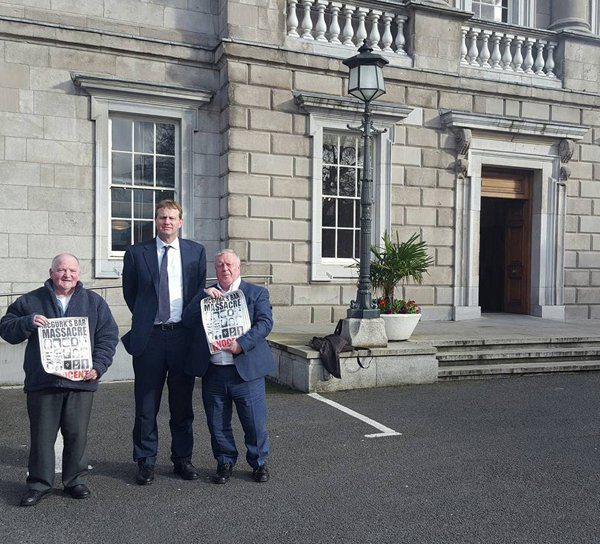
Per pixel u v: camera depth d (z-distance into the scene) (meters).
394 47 12.51
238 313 4.70
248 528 4.00
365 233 8.34
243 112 10.99
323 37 11.67
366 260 8.35
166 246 4.86
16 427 6.50
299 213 11.45
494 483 4.83
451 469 5.14
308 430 6.26
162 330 4.75
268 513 4.24
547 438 6.02
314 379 7.87
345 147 12.08
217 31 11.43
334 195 11.98
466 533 3.94
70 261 4.46
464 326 11.38
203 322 4.63
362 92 8.16
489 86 12.71
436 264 12.48
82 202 10.55
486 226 15.16
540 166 13.38
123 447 5.74
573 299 13.68
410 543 3.80
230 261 4.77
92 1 10.69
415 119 12.27
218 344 4.63
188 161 11.23
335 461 5.33
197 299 4.74
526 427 6.39
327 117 11.56
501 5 13.87
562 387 8.26
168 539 3.84
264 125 11.14
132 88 10.66
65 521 4.09
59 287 4.46
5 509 4.27
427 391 7.96
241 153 11.01
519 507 4.36
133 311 4.84
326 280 11.58
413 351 8.34
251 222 11.11
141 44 10.79
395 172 12.15
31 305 4.41
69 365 4.32
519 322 12.27
